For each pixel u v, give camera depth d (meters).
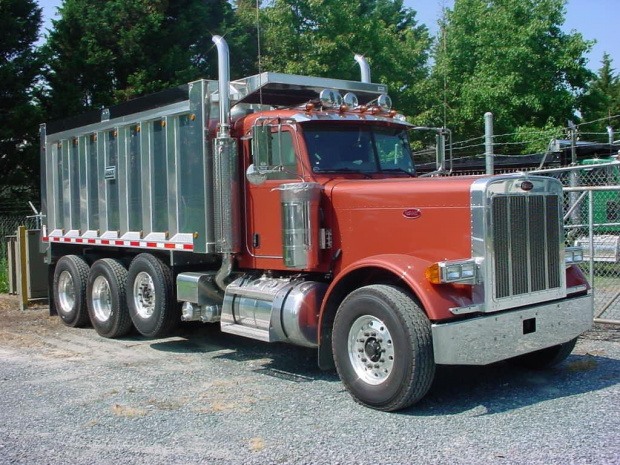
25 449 4.96
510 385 6.43
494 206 5.69
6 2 17.86
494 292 5.68
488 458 4.53
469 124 25.84
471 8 26.53
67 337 9.47
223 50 7.39
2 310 11.94
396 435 5.05
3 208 18.92
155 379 6.91
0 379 7.04
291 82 7.56
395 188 6.24
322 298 6.67
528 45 25.14
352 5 22.62
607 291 10.59
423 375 5.45
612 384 6.34
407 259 5.85
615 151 15.10
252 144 6.75
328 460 4.59
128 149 9.10
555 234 6.24
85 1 19.92
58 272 10.55
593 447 4.67
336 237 6.70
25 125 17.66
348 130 7.24
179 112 7.96
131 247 9.01
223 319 7.52
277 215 7.12
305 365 7.49
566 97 25.62
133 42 19.56
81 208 10.23
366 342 5.85
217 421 5.49
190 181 7.88
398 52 24.11
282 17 20.61
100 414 5.76
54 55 19.72
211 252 7.67
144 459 4.70
